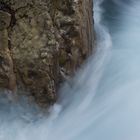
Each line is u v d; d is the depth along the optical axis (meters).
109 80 11.72
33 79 9.88
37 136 9.97
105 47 12.95
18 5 9.63
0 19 9.57
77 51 10.62
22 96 10.05
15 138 9.83
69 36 10.24
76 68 10.91
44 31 9.74
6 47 9.70
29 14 9.70
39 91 9.98
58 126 10.30
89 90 11.25
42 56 9.66
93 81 11.51
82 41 10.66
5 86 9.97
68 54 10.40
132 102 11.17
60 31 10.05
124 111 10.91
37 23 9.73
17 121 10.03
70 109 10.70
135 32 13.92
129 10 15.20
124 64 12.33
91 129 10.44
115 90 11.52
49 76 9.84
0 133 9.84
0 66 9.80
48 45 9.72
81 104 10.91
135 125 10.51
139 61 12.51
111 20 14.54
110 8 15.24
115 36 13.66
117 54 12.73
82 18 10.50
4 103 10.12
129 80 11.84
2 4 9.58
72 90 10.88
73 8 10.08
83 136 10.27
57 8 10.02
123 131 10.38
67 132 10.29
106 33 13.78
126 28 14.16
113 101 11.21
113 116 10.80
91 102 11.09
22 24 9.72
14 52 9.73
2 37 9.62
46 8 9.75
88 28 11.22
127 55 12.72
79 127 10.43
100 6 15.41
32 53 9.70
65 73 10.55
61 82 10.56
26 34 9.72
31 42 9.71
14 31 9.73
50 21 9.77
